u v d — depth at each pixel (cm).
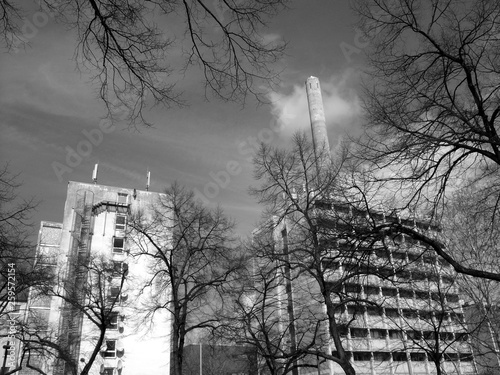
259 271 2155
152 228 2880
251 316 2080
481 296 1908
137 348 4356
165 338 4472
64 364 3544
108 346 3794
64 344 3512
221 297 2156
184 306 2102
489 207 1170
